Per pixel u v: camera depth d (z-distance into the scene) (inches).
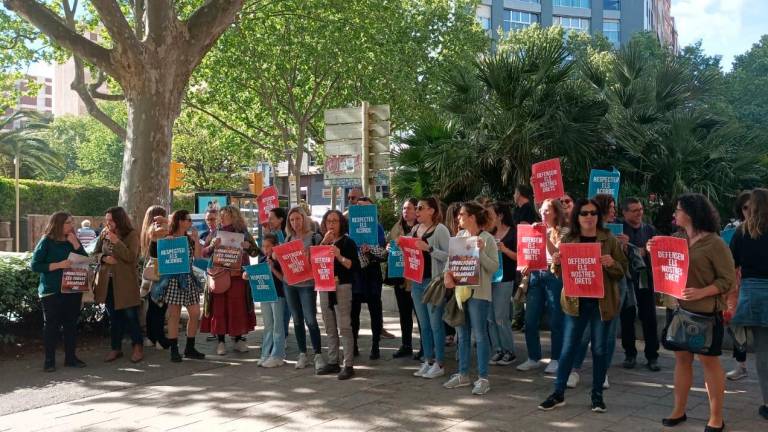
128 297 311.1
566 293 215.6
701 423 206.7
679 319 192.2
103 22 378.9
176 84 404.5
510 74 436.8
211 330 325.1
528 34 1459.2
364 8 853.8
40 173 1696.6
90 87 519.2
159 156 397.4
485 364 247.9
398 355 317.4
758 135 467.2
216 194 886.4
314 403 238.8
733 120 478.0
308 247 289.3
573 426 206.8
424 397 244.1
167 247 306.2
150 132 393.7
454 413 223.1
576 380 254.1
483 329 246.8
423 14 1047.0
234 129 1026.1
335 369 285.7
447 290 261.1
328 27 849.5
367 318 436.1
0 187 1304.1
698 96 481.1
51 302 294.5
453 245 244.4
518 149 429.1
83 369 299.0
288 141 1077.1
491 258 245.9
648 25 2795.3
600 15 2534.5
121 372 292.8
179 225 313.7
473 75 468.8
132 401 245.9
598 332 219.8
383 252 307.6
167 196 404.5
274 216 307.6
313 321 285.4
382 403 237.3
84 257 298.2
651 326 279.3
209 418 223.1
